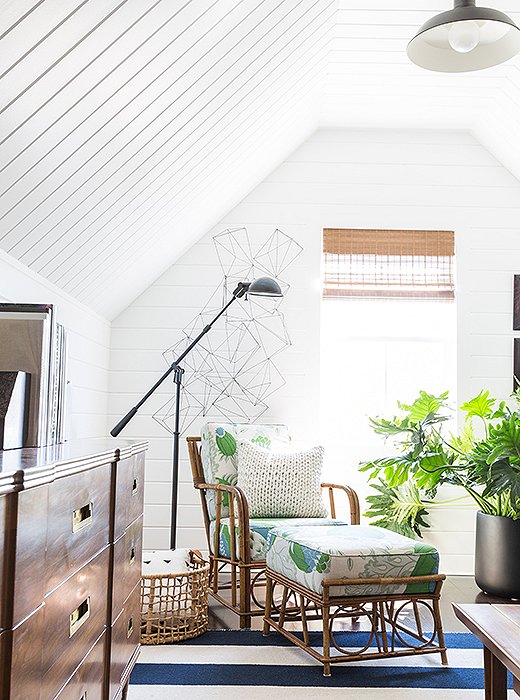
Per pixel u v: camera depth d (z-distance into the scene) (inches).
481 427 181.9
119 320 182.1
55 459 52.6
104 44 74.7
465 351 184.5
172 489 164.7
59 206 96.8
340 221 187.5
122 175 107.7
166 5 78.0
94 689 65.9
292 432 181.5
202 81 104.6
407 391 188.5
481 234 187.3
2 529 39.8
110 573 72.6
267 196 187.0
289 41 120.8
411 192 188.2
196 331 182.9
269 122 150.1
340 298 186.1
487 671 79.8
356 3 130.6
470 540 179.0
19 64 66.2
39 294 111.4
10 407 67.3
